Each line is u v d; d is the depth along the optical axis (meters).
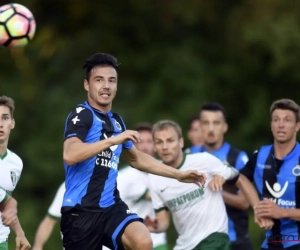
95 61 26.48
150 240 25.53
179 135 31.30
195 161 31.08
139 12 75.00
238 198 33.09
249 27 69.25
